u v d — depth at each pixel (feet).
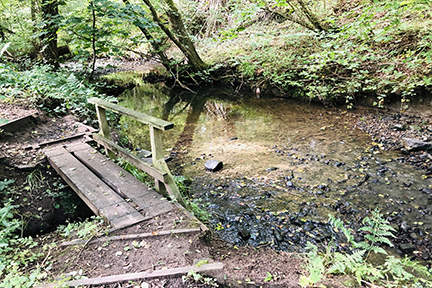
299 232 11.51
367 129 20.42
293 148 19.08
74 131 17.17
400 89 21.03
